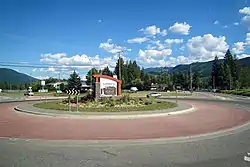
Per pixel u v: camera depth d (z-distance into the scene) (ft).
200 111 81.66
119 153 29.84
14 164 25.40
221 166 24.53
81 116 66.54
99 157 28.09
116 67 360.48
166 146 33.58
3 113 77.77
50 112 73.82
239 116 68.39
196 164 25.22
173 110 77.92
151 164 25.35
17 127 50.11
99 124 53.93
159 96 183.32
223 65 318.65
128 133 43.39
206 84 400.06
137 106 87.51
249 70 315.17
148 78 399.03
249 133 43.50
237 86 292.81
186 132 44.37
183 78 403.75
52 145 34.32
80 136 40.83
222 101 134.21
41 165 25.05
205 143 35.37
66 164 25.39
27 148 32.50
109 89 105.40
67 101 107.34
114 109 79.15
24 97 189.88
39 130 46.55
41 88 324.60
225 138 39.09
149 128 48.62
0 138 39.24
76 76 308.40
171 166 24.66
